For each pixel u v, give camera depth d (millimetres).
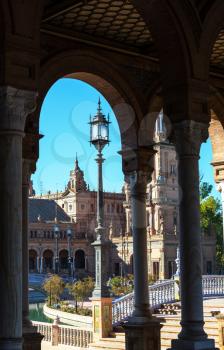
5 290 5887
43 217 94000
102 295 16062
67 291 44969
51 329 17609
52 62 9930
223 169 12789
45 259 91188
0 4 6176
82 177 97750
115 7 9273
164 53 8023
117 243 82562
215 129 12789
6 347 5785
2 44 6176
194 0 8023
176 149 8047
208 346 7582
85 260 92938
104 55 10688
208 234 71250
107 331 15914
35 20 6379
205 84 8055
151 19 7914
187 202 7875
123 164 11164
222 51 11211
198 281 7727
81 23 9914
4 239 5965
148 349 10656
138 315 10852
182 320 7723
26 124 9602
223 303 16875
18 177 6129
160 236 72812
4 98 6156
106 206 83562
